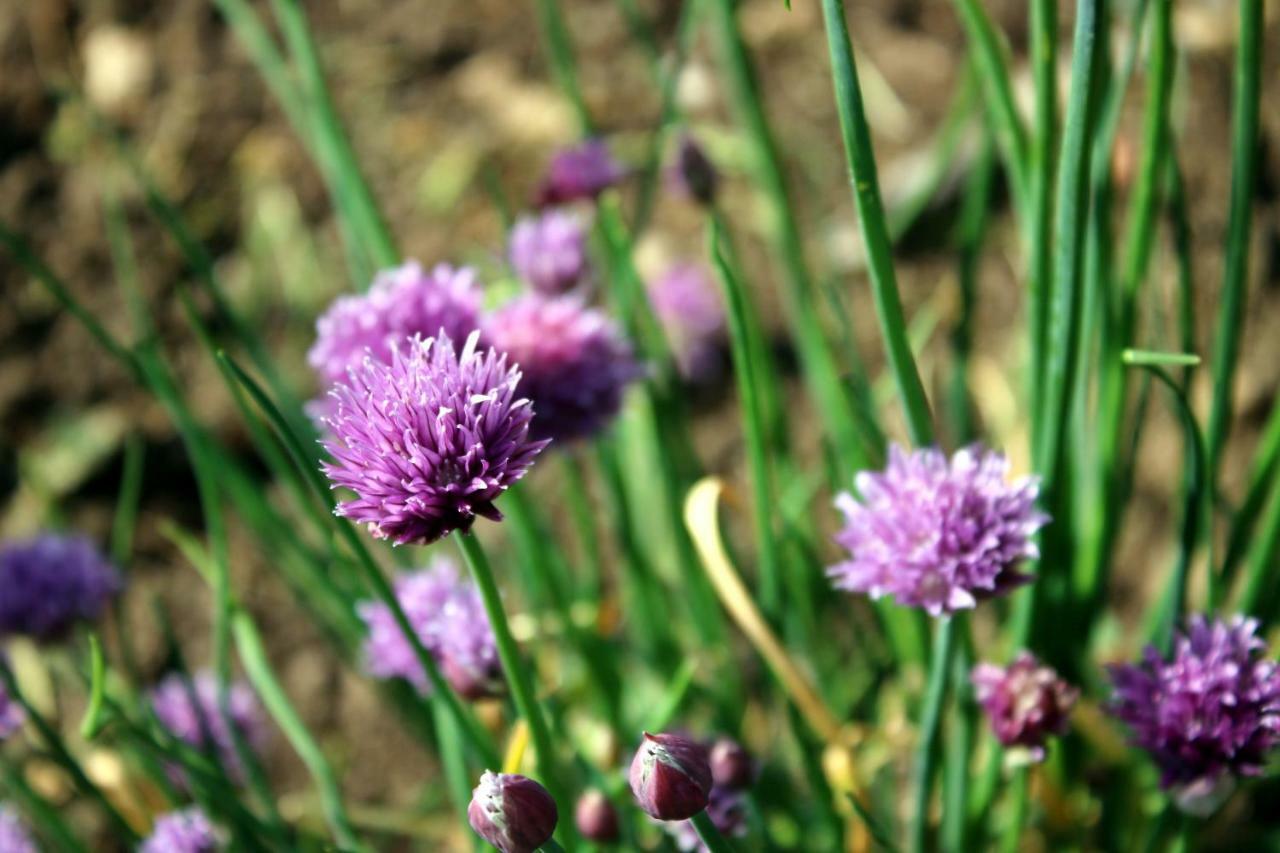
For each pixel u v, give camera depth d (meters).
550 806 0.50
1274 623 0.62
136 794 0.65
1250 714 0.53
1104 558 0.62
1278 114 0.90
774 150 0.66
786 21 1.07
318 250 0.97
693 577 0.67
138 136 1.02
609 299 0.72
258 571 0.85
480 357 0.50
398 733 0.78
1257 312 0.84
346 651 0.73
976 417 0.85
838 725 0.61
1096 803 0.66
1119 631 0.74
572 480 0.68
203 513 0.88
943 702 0.56
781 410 0.69
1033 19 0.56
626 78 1.04
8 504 0.87
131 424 0.89
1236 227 0.57
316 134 0.65
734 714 0.67
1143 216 0.59
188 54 1.06
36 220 0.98
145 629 0.82
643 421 0.70
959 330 0.66
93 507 0.87
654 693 0.70
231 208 1.00
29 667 0.77
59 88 0.66
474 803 0.50
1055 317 0.55
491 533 0.76
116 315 0.94
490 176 0.67
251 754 0.61
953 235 0.94
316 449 0.64
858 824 0.62
